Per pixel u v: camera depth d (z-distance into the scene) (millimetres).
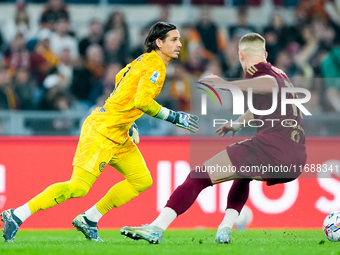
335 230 14375
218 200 22688
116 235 19484
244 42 13953
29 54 33469
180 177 22922
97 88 32750
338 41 38000
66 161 22875
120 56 34625
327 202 22875
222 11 39438
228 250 11930
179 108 32250
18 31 36375
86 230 15250
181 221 22531
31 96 31469
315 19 38094
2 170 22531
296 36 37406
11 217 13297
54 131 23781
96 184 22688
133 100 13805
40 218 22344
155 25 13875
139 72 13625
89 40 35219
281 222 22656
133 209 22625
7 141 22688
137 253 11258
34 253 11266
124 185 15266
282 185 22828
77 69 33094
